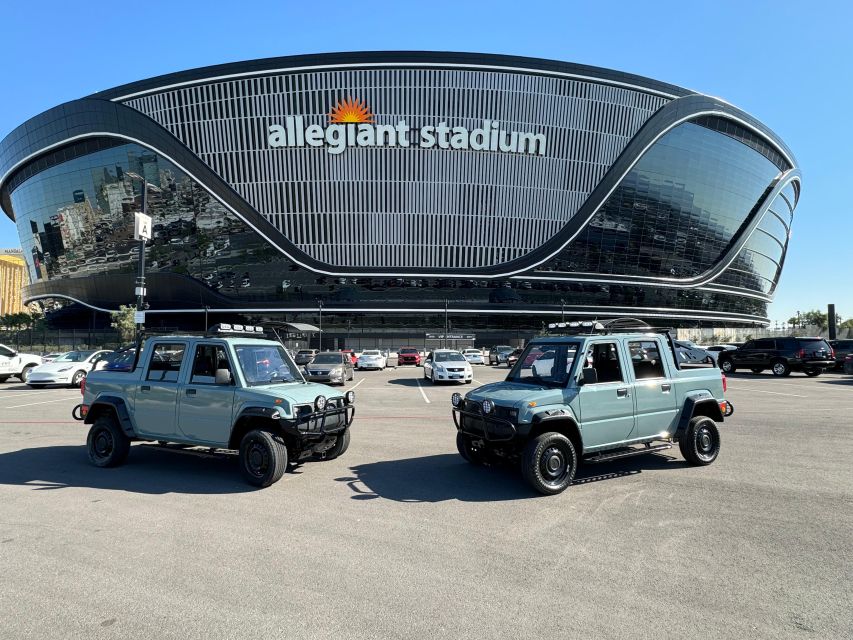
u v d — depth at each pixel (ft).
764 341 81.00
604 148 218.59
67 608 10.50
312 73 198.59
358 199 205.77
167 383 22.30
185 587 11.46
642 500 18.02
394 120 201.57
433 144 202.90
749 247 271.28
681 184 237.86
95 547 13.85
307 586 11.51
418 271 209.56
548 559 13.04
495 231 211.20
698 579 11.87
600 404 20.25
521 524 15.69
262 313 216.95
